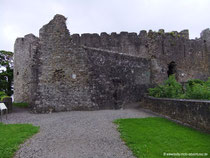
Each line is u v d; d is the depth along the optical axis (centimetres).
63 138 598
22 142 563
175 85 1105
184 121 755
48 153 481
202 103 650
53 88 1202
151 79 1752
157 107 1019
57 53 1245
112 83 1348
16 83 2164
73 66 1240
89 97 1208
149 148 495
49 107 1166
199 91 817
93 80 1252
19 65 2122
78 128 715
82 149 505
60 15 1289
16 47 2191
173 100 844
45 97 1183
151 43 1838
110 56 1390
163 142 538
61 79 1219
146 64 1702
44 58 1238
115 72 1392
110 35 2066
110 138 595
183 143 524
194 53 2130
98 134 637
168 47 1911
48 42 1256
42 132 672
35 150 502
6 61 2995
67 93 1205
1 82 2762
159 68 1800
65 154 474
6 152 480
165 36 1911
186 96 893
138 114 1012
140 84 1556
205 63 2219
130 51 2044
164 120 838
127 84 1455
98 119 871
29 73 1925
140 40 2069
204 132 627
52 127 741
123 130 672
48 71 1222
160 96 1098
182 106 772
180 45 2016
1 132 669
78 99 1202
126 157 452
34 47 1856
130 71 1516
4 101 1265
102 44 2044
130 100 1423
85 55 1259
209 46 2270
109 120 850
